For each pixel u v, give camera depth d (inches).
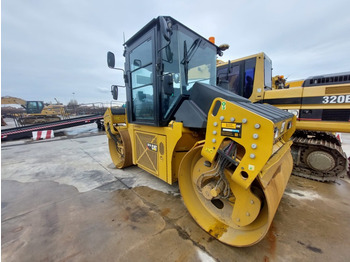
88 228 71.7
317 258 55.9
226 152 55.2
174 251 59.3
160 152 90.2
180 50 83.2
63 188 110.4
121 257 57.4
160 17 67.1
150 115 94.3
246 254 57.5
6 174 137.0
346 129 97.7
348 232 67.4
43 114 615.2
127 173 135.3
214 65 108.8
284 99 121.7
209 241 63.4
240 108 50.1
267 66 153.6
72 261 56.2
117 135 150.7
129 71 109.5
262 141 46.6
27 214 82.6
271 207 49.5
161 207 86.3
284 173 70.2
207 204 73.7
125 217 78.7
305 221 74.3
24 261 56.6
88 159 176.9
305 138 117.6
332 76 106.2
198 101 76.7
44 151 214.7
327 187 104.3
